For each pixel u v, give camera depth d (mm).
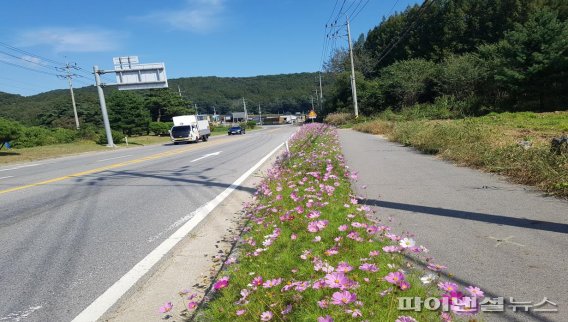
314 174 6992
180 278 3746
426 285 2689
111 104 62531
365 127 25438
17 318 3123
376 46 72000
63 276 3918
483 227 4195
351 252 3439
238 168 12148
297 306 2592
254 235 4293
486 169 7500
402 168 8555
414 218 4703
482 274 3064
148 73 31531
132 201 7414
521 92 34875
